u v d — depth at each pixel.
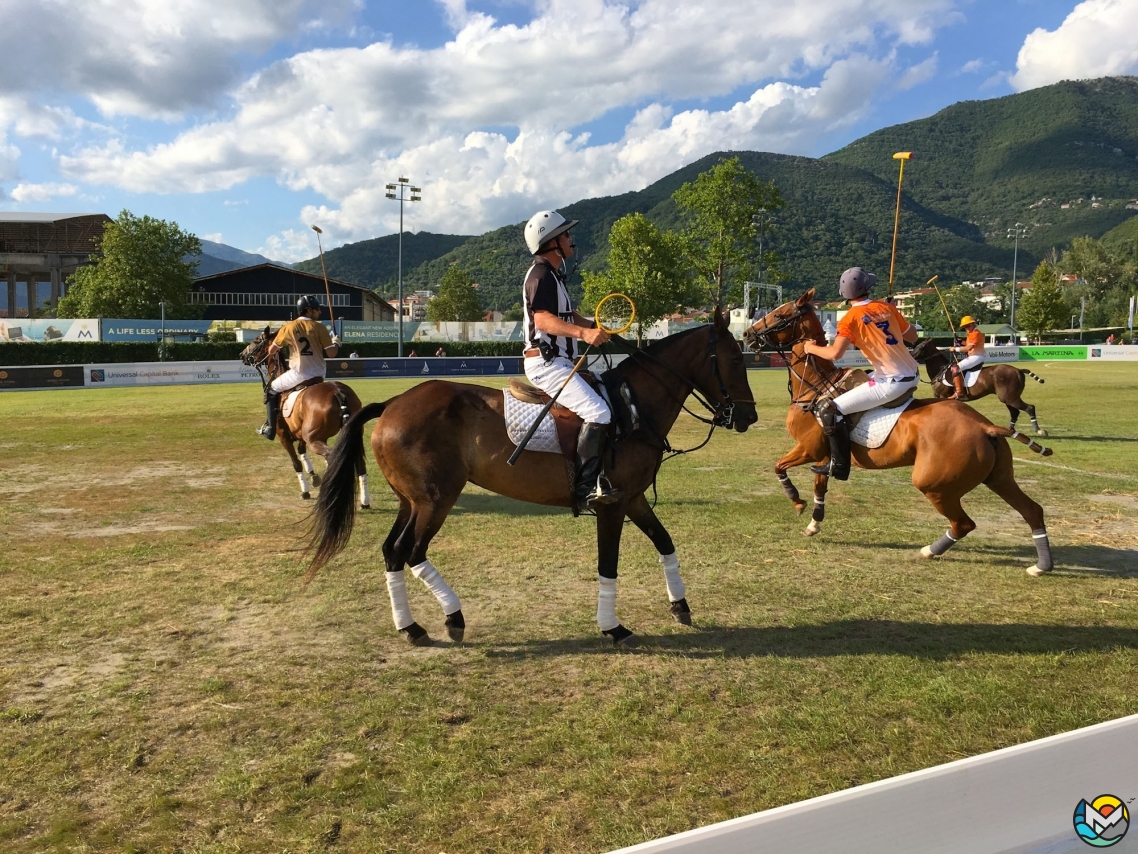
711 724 3.38
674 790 2.87
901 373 5.70
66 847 2.57
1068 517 7.52
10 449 12.47
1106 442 12.30
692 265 49.81
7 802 2.83
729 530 7.02
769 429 14.72
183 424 15.88
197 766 3.07
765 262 48.84
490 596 5.23
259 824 2.69
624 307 45.38
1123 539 6.71
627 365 4.64
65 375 26.86
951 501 5.63
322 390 7.89
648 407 4.54
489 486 4.44
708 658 4.14
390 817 2.71
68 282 60.81
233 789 2.90
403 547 4.37
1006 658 4.10
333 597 5.21
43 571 5.82
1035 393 21.00
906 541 6.65
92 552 6.38
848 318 5.75
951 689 3.70
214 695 3.71
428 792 2.87
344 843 2.58
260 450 12.46
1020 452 11.41
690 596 5.19
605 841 2.56
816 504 6.74
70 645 4.35
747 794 2.83
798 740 3.22
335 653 4.26
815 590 5.31
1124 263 75.38
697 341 4.67
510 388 4.44
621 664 4.08
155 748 3.22
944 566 5.91
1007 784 1.90
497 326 41.66
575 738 3.26
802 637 4.44
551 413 4.34
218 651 4.28
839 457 6.01
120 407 19.55
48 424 15.91
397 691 3.76
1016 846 1.90
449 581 5.56
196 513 7.95
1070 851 1.97
